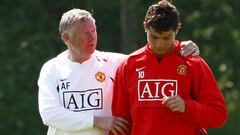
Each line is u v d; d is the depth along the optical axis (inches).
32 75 2000.5
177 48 684.7
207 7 2166.6
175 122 674.8
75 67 725.9
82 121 711.7
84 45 712.4
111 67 730.2
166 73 677.9
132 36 1158.3
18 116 1979.6
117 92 701.9
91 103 721.6
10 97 1988.2
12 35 2071.9
